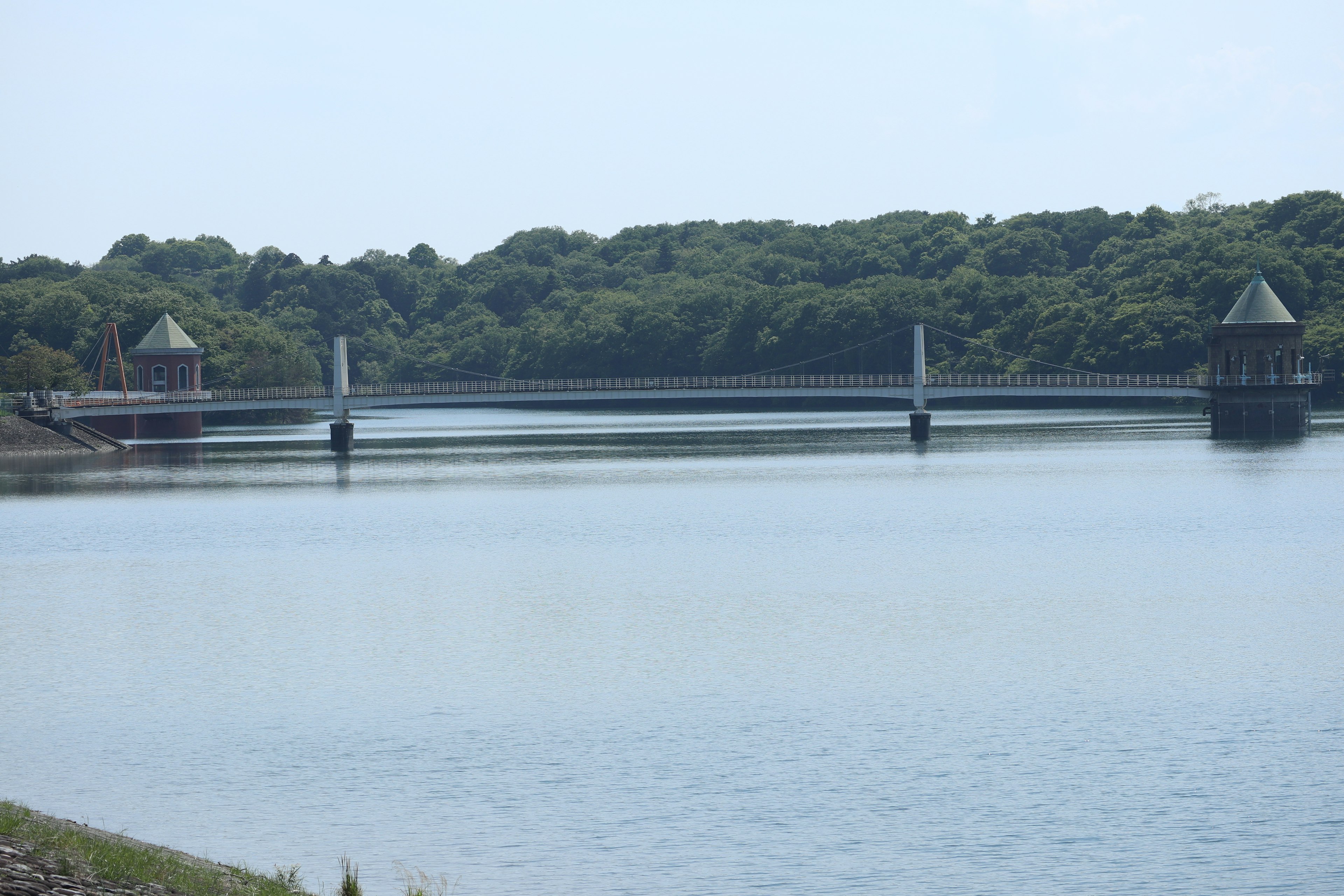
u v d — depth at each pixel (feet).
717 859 148.25
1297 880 142.20
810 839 153.58
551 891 140.15
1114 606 283.59
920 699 210.18
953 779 172.65
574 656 242.17
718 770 177.06
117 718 203.62
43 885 102.22
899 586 313.12
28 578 340.39
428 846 152.05
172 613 289.74
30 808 161.27
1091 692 212.64
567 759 181.68
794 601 295.69
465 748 187.32
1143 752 181.78
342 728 197.16
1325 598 289.74
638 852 150.30
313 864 146.41
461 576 338.13
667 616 279.69
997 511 459.32
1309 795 165.37
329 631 268.62
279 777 175.42
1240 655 236.22
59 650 251.39
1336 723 194.18
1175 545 374.02
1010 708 204.03
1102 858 147.84
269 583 329.31
